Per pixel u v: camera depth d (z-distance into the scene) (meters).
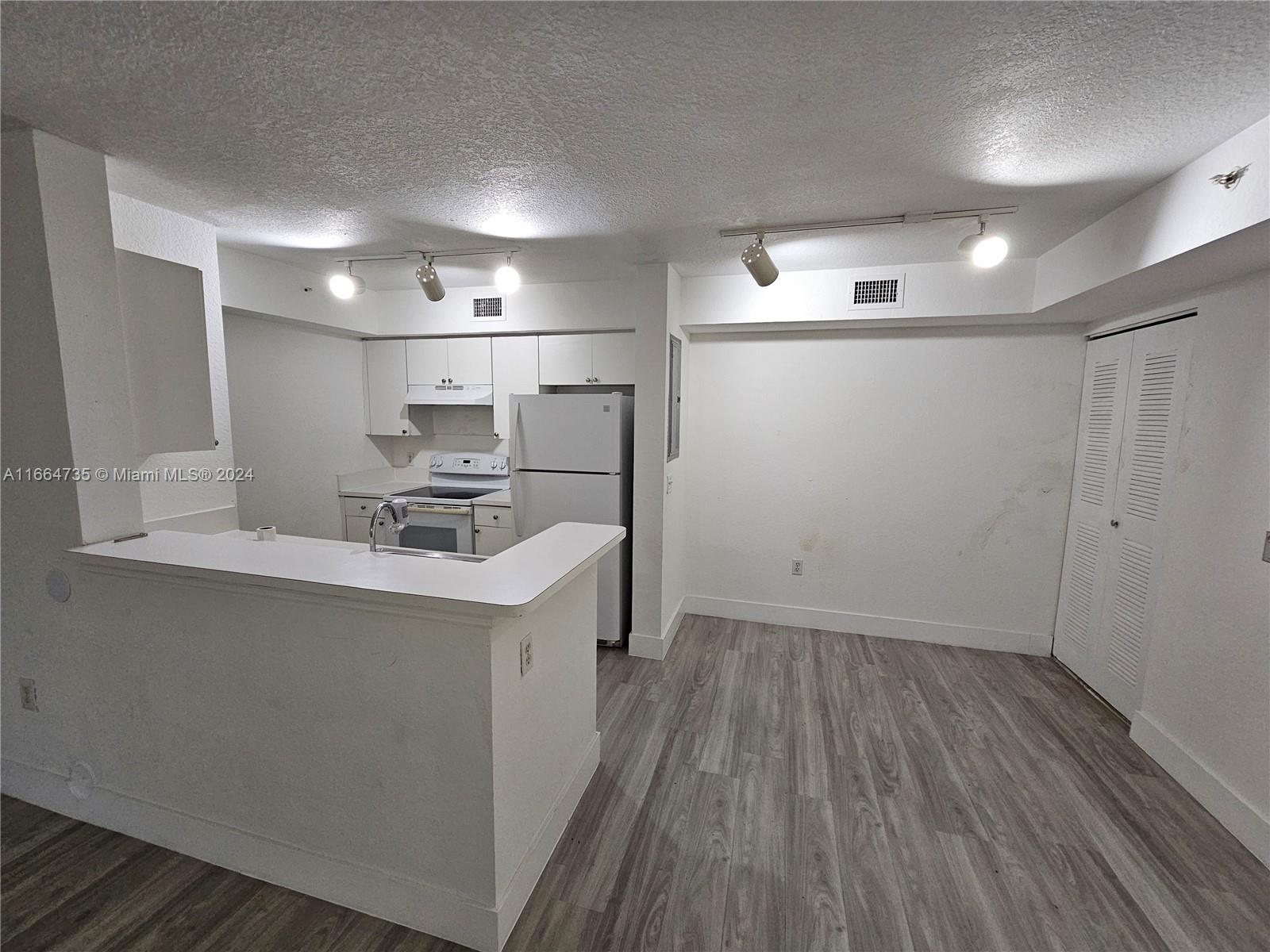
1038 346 3.17
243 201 2.12
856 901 1.62
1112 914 1.58
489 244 2.69
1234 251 1.71
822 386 3.54
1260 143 1.46
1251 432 1.90
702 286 3.30
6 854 1.76
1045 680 2.99
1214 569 2.02
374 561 1.62
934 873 1.72
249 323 3.23
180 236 2.27
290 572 1.50
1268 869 1.73
